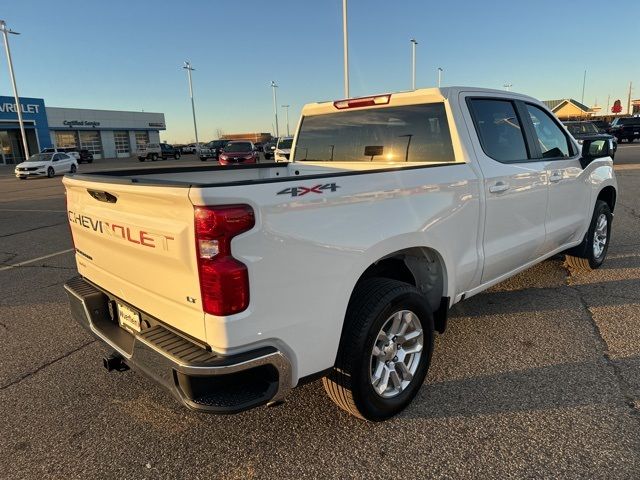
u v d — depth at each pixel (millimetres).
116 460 2688
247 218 2100
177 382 2227
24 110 49594
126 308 2791
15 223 11125
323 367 2518
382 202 2711
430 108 3639
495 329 4160
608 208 5676
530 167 4031
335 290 2477
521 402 3086
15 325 4672
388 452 2672
